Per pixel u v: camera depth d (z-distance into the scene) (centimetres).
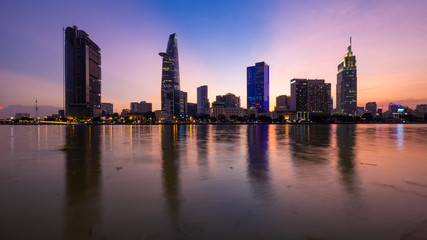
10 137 4478
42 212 710
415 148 2434
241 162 1575
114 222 640
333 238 554
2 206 759
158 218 665
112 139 3844
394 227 605
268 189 934
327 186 973
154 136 4719
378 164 1488
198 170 1313
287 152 2102
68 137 4425
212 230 594
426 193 878
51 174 1220
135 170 1316
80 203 783
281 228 603
